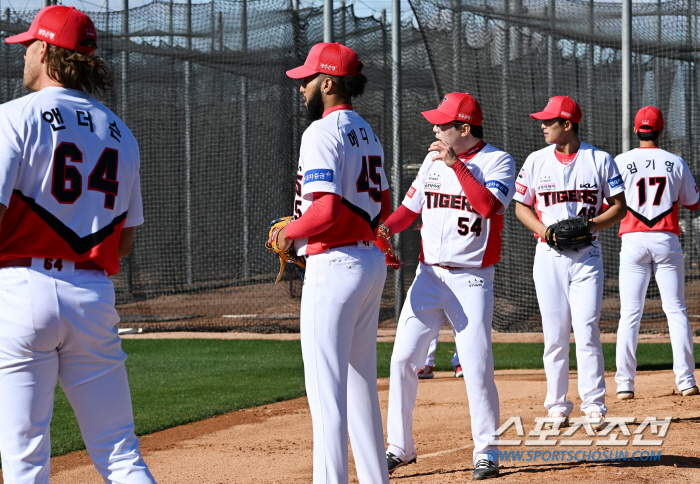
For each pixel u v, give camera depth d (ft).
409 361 41.98
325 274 31.91
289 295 147.33
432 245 41.55
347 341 32.22
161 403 69.10
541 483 36.63
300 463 46.50
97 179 26.16
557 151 53.62
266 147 144.56
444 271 41.19
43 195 24.77
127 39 139.95
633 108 127.54
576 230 49.08
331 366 31.81
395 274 118.42
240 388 76.79
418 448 49.08
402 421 42.22
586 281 50.88
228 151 148.66
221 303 143.13
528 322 118.93
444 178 41.50
